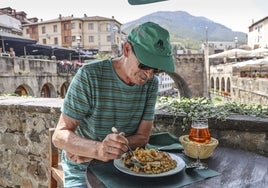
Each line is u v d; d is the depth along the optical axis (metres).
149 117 2.27
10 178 4.11
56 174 2.69
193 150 2.07
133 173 1.76
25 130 3.89
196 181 1.74
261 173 1.87
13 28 48.31
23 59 19.38
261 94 18.44
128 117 2.18
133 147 2.18
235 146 2.92
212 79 41.62
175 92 70.69
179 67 45.03
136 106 2.18
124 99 2.11
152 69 1.88
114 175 1.80
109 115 2.12
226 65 33.12
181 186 1.68
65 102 2.09
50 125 3.69
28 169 3.94
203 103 3.33
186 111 3.14
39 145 3.80
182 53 45.47
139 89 2.14
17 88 19.61
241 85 24.05
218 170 1.92
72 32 69.56
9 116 3.98
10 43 24.84
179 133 3.11
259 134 2.83
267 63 23.33
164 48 1.83
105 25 69.88
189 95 45.62
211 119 2.97
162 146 2.40
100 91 2.06
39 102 3.98
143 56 1.81
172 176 1.80
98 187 1.67
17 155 4.01
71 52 34.25
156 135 2.52
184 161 2.02
